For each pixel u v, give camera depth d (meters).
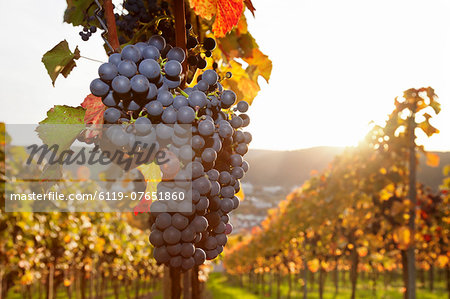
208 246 1.29
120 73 1.00
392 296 19.94
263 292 27.52
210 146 1.20
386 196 8.92
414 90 6.26
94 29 1.29
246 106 1.39
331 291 24.05
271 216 19.52
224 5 1.16
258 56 2.15
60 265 14.73
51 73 1.13
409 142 6.33
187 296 4.46
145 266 25.52
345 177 10.45
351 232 13.01
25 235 10.93
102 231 15.91
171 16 1.36
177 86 1.12
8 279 11.89
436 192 11.16
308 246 15.62
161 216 1.13
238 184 1.44
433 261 17.27
